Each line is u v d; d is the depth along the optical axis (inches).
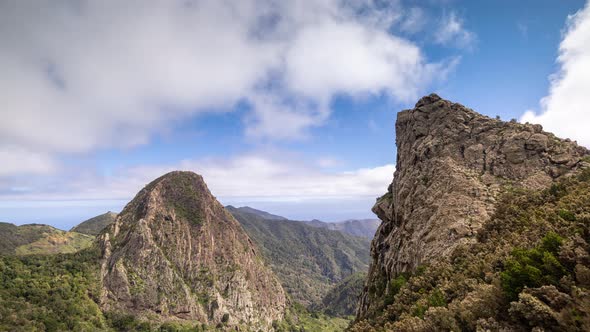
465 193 1646.2
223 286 7770.7
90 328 5113.2
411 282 1306.6
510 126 1918.1
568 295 552.4
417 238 1744.6
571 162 1569.9
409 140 2429.9
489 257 984.3
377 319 1317.7
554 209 1048.8
